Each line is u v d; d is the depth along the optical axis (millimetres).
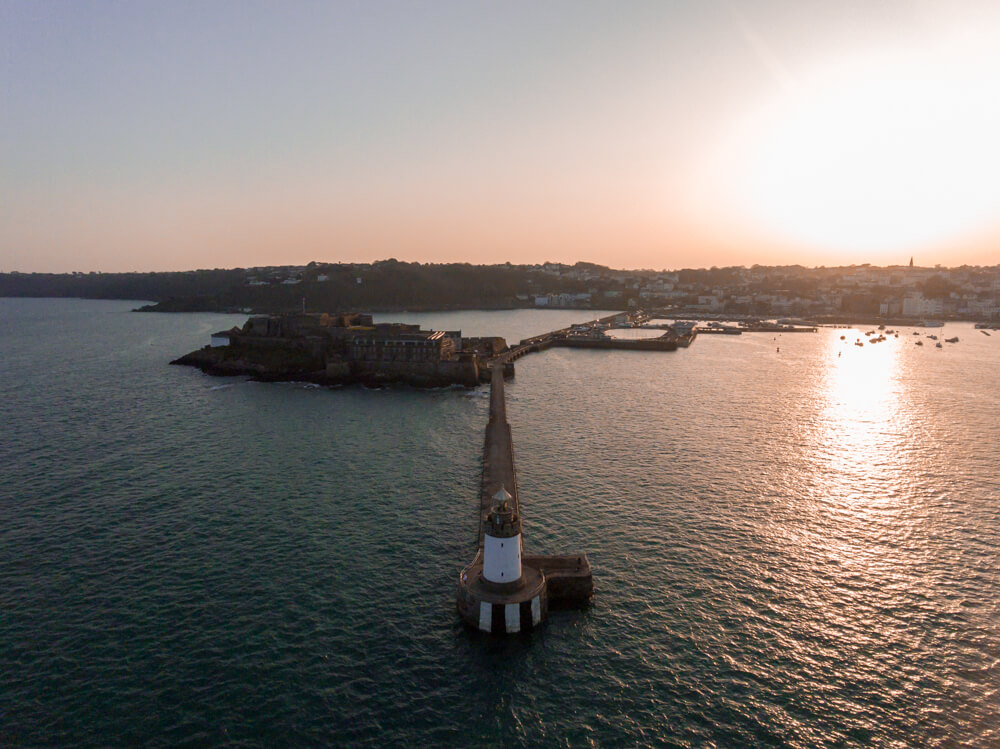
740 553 51406
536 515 58906
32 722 32844
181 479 68938
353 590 45625
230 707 34094
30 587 45719
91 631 40469
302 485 67188
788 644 39719
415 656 38531
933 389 129875
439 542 53375
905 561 50125
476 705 34656
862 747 31750
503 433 85188
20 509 60031
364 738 32219
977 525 57031
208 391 124938
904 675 36875
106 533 54844
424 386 135250
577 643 39938
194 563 49438
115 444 83125
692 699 35125
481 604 40531
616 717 33844
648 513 59406
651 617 42562
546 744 32094
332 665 37562
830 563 49719
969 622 41906
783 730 32875
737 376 148250
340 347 150125
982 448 82562
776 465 74438
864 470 72812
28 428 91562
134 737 31984
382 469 73000
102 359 168875
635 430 91875
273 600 44219
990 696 35125
